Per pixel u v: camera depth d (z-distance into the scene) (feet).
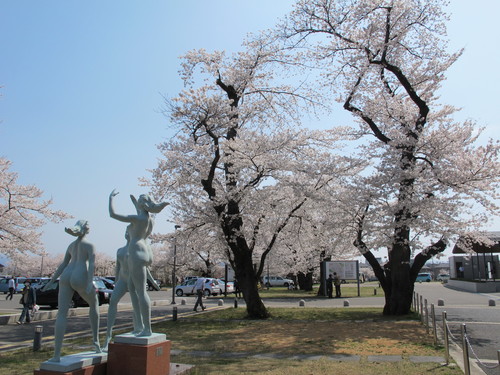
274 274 163.22
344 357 28.91
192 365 25.31
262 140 53.16
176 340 37.27
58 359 20.61
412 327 42.60
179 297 116.47
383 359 28.12
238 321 51.11
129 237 25.04
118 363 21.71
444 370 24.66
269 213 56.90
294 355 29.91
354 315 54.70
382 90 55.52
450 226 48.88
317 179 58.75
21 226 59.57
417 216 49.80
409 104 59.26
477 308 61.21
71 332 43.75
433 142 49.37
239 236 55.36
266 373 24.11
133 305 23.90
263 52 59.11
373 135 59.16
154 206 24.18
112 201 23.65
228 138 58.75
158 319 55.72
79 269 21.86
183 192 55.67
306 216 61.21
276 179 56.13
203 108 51.67
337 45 54.29
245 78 59.77
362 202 51.57
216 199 52.85
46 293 73.61
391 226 49.93
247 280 55.47
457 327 42.63
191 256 77.51
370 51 51.88
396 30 52.60
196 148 52.90
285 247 100.27
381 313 56.49
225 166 59.11
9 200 57.88
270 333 40.60
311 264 108.68
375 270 56.24
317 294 108.99
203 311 67.26
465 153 48.21
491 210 48.60
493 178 47.85
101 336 40.52
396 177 48.91
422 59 54.95
